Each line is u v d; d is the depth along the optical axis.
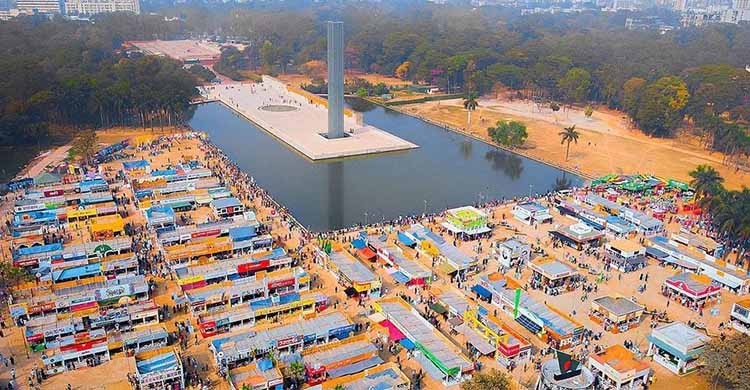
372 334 135.62
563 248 184.75
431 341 128.75
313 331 131.12
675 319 145.12
